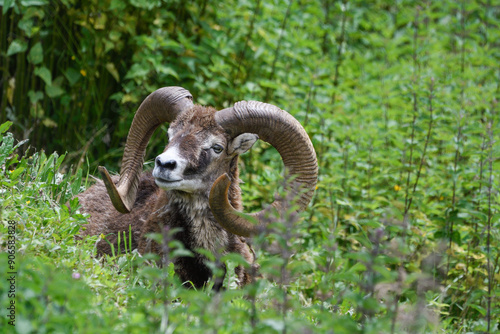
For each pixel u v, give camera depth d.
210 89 15.77
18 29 15.21
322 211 13.16
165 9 15.92
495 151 12.09
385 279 6.45
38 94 14.88
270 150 15.23
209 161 9.80
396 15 22.56
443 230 12.37
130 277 8.65
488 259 10.51
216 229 10.01
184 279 10.00
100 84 15.86
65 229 9.02
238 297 8.78
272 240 9.41
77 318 6.11
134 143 10.73
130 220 11.05
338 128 15.00
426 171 14.70
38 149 15.38
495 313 9.96
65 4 14.94
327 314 6.75
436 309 10.15
